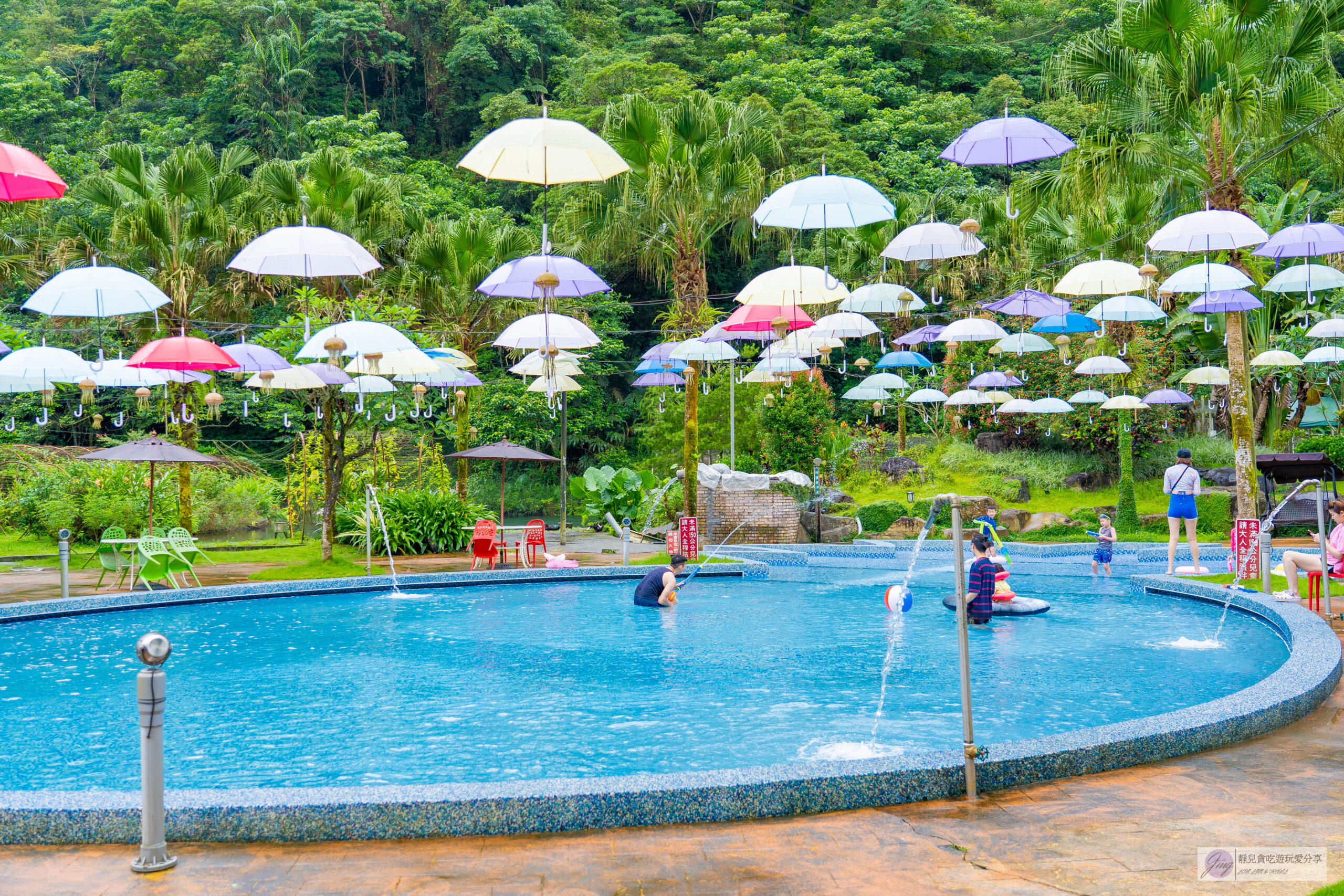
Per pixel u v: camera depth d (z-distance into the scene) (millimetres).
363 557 20484
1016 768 5195
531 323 13203
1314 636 8828
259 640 11328
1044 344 18734
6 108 39812
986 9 53000
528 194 41250
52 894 3914
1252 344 24531
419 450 28750
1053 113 41406
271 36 44188
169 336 20922
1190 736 5770
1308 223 13445
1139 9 13430
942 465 26547
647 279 41781
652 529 24797
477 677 9180
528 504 38531
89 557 19875
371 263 11422
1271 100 13352
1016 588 15453
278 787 5648
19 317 29297
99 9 53219
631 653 10328
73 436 33406
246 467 27906
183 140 41000
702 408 26016
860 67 46281
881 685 8648
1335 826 4461
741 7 47500
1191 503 14664
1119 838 4332
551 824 4617
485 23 46312
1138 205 19781
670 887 3891
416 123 49344
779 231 36531
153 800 4180
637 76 40688
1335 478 20234
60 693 8648
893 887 3844
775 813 4789
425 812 4570
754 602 14445
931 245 13211
